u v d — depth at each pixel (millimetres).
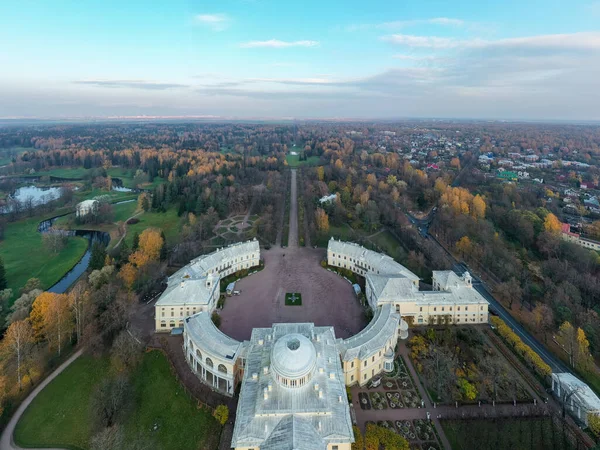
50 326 143000
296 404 99188
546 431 112625
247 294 193000
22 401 124125
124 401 122312
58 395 126688
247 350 128500
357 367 130125
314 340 124000
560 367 141750
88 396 126000
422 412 119625
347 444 94250
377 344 135125
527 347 143625
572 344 141250
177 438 111125
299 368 101812
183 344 150500
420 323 167000
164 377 134375
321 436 94188
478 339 153625
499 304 185625
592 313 159750
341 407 102250
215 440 109438
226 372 125812
